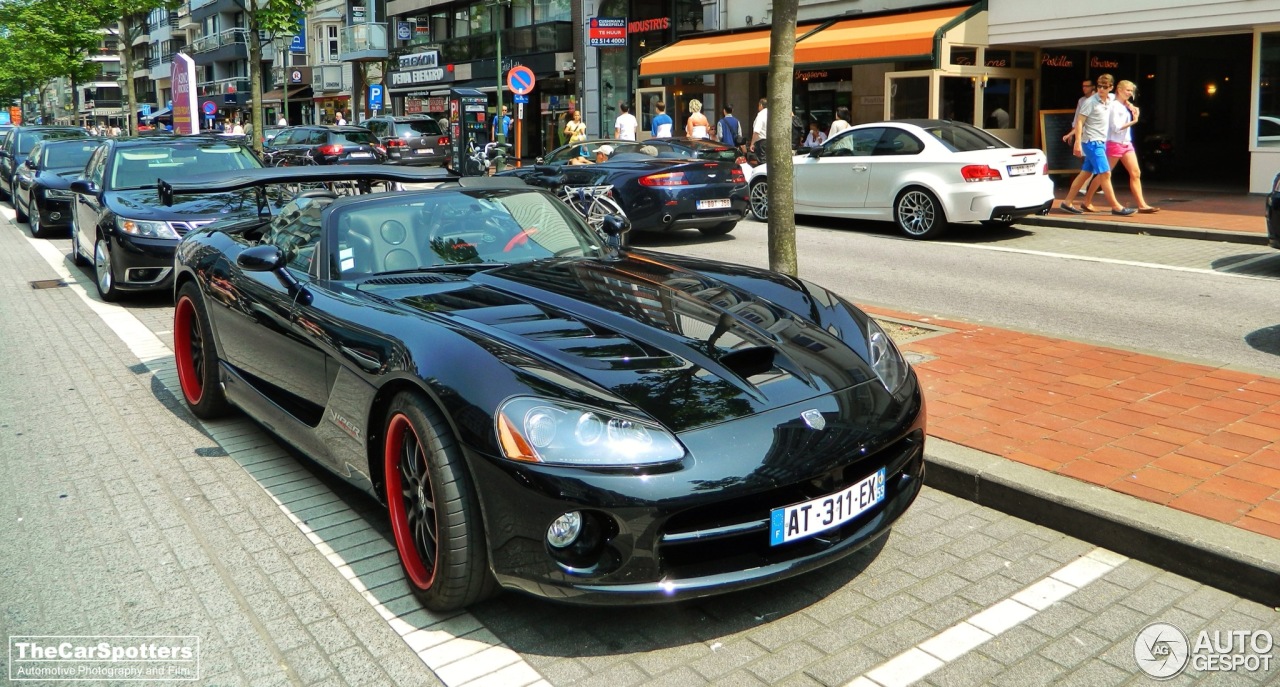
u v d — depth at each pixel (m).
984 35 17.36
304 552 3.78
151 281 8.83
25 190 15.65
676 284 3.97
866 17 19.22
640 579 2.85
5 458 4.93
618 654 2.99
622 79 28.36
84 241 10.49
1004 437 4.52
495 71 34.06
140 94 91.25
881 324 7.06
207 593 3.45
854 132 13.20
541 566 2.86
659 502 2.81
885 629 3.12
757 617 3.20
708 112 22.97
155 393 6.10
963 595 3.33
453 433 3.03
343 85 47.75
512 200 4.76
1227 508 3.67
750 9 22.06
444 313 3.55
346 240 4.26
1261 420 4.66
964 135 12.55
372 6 44.25
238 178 5.09
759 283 4.16
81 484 4.54
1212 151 23.33
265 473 4.65
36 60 42.75
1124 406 4.93
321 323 3.87
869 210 12.89
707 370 3.19
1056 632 3.09
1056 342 6.35
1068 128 18.08
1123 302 8.12
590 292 3.79
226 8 65.00
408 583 3.39
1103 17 15.92
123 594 3.46
